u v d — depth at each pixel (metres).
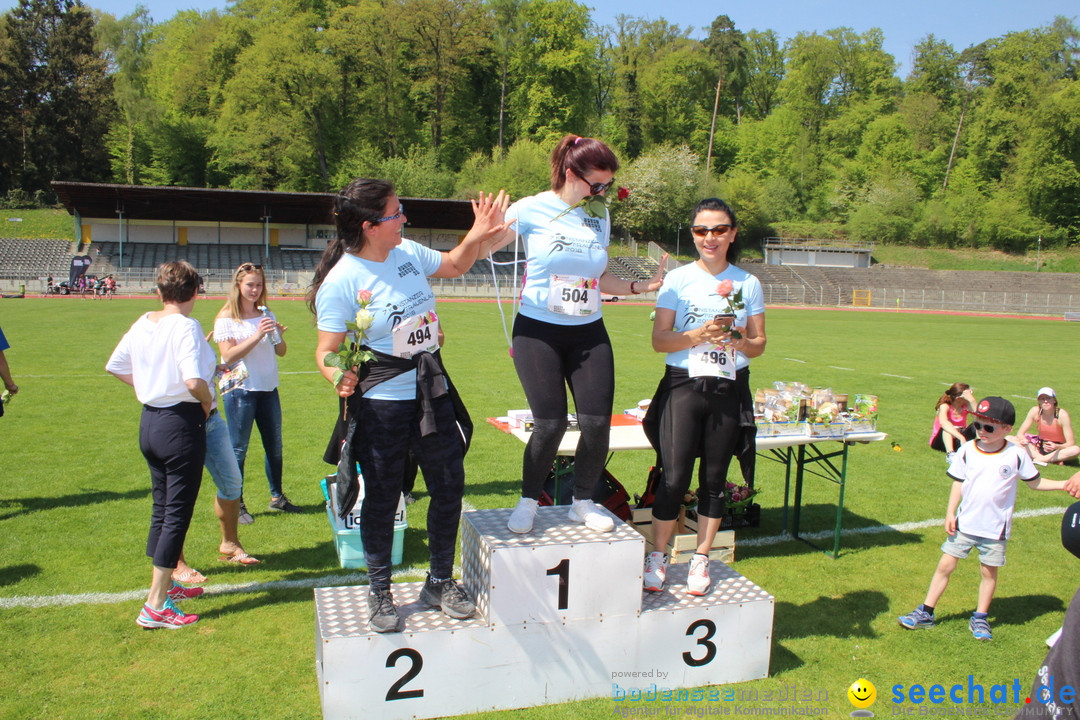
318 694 3.65
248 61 64.25
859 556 5.81
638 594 3.63
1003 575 5.50
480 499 7.02
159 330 4.21
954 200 75.38
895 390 14.12
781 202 78.00
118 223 50.97
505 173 66.00
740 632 3.85
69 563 5.23
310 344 19.00
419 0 69.19
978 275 64.50
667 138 83.69
